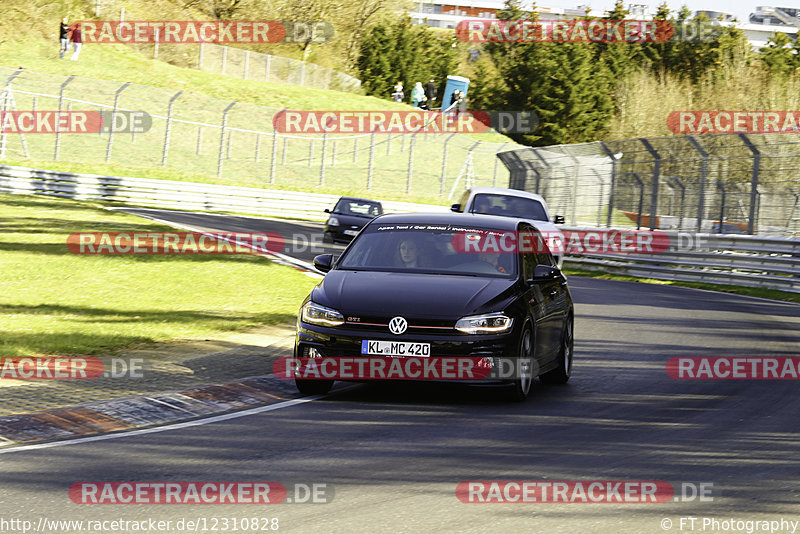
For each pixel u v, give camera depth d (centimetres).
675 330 4438
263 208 12412
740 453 2119
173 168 13475
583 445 2161
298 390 2792
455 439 2198
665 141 8588
